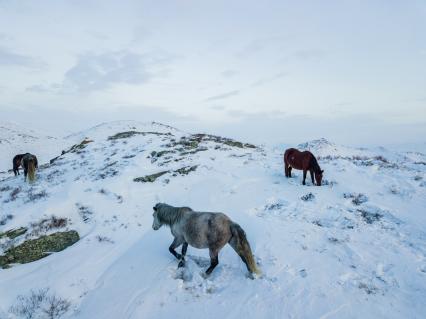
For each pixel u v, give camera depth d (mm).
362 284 7434
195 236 8188
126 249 10156
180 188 15562
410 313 6480
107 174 18172
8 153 45875
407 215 11406
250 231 10547
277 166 19469
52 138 60000
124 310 7262
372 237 9914
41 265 9523
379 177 15992
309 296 7137
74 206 13508
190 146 24375
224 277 8195
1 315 7238
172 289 7801
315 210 12281
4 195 17156
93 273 8945
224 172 17891
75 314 7371
